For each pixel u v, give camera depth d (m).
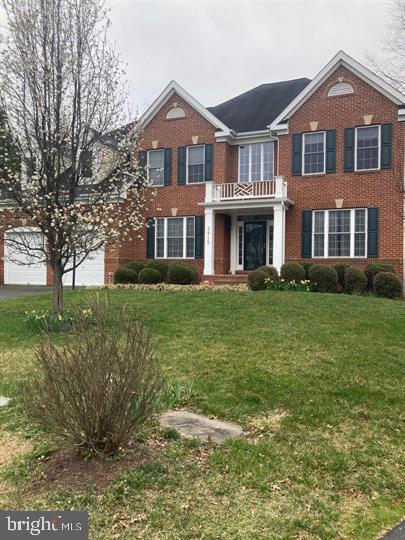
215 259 20.77
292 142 19.67
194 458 4.09
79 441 3.77
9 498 3.45
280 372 6.40
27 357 7.53
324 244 19.08
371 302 11.99
